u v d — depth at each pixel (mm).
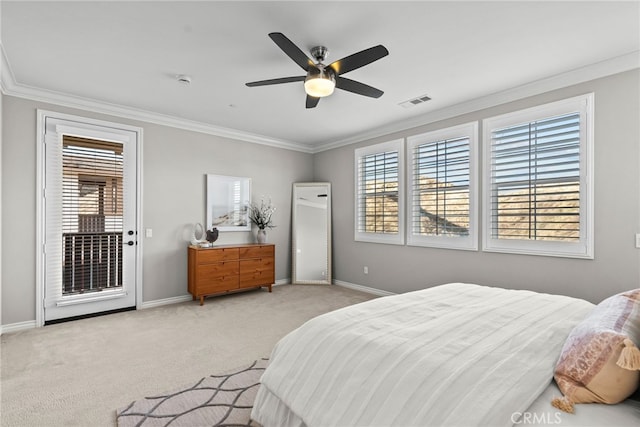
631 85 2641
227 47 2549
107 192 3893
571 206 2965
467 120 3766
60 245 3582
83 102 3664
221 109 3994
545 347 1337
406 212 4445
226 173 4953
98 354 2723
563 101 3002
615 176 2719
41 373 2387
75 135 3662
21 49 2574
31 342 2982
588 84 2869
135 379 2299
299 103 3773
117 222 3959
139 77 3094
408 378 1172
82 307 3725
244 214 5141
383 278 4785
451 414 1009
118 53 2645
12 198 3301
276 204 5570
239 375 2359
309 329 1672
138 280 4102
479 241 3662
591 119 2836
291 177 5785
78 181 3701
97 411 1924
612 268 2738
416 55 2658
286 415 1527
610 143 2742
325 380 1365
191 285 4379
